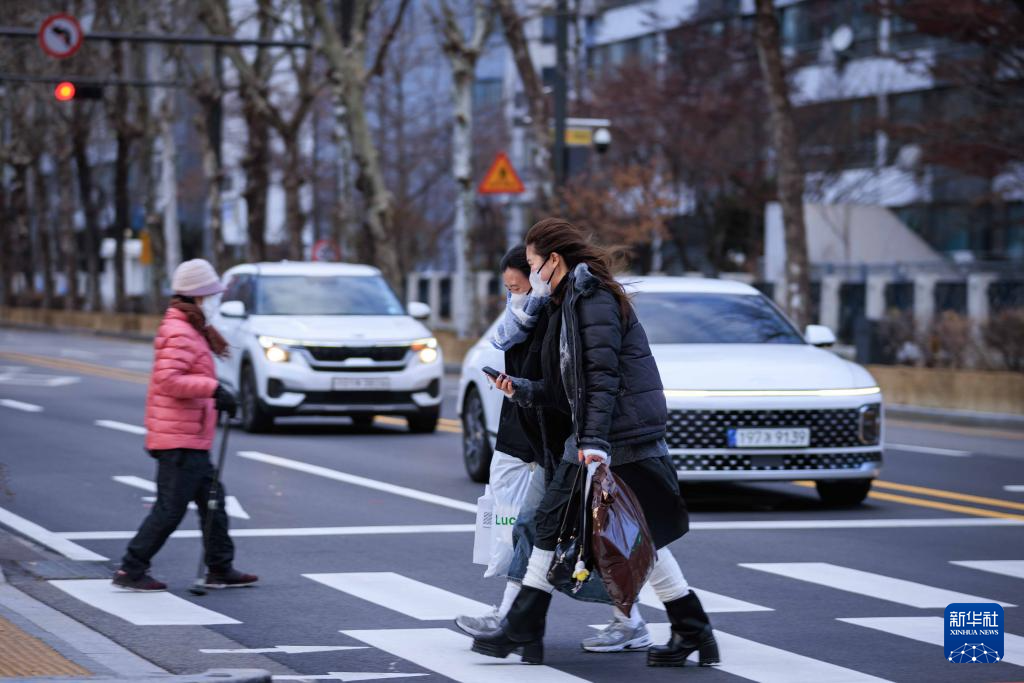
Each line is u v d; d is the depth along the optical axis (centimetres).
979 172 9288
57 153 17612
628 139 12144
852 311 8869
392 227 9744
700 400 3259
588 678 1827
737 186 12481
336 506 3375
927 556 2772
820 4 13675
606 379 1794
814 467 3306
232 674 1702
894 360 6894
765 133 12069
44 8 12044
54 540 2877
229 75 17950
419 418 5166
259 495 3544
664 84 12106
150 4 12750
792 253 7319
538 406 1888
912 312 6906
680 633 1888
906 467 4362
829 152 12275
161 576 2506
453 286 13175
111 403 6241
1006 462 4544
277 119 11756
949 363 6594
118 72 13825
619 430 1831
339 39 9681
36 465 4081
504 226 15612
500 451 1986
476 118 16675
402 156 15888
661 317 3653
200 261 2400
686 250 13675
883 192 13138
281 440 4862
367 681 1798
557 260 1862
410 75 18662
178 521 2375
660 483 1853
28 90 16262
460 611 2241
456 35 9206
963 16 8556
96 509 3300
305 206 18225
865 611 2262
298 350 4972
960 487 3884
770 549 2842
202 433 2384
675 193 12100
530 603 1883
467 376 3878
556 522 1859
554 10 8725
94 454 4356
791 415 3300
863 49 13200
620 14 16325
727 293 3781
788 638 2067
